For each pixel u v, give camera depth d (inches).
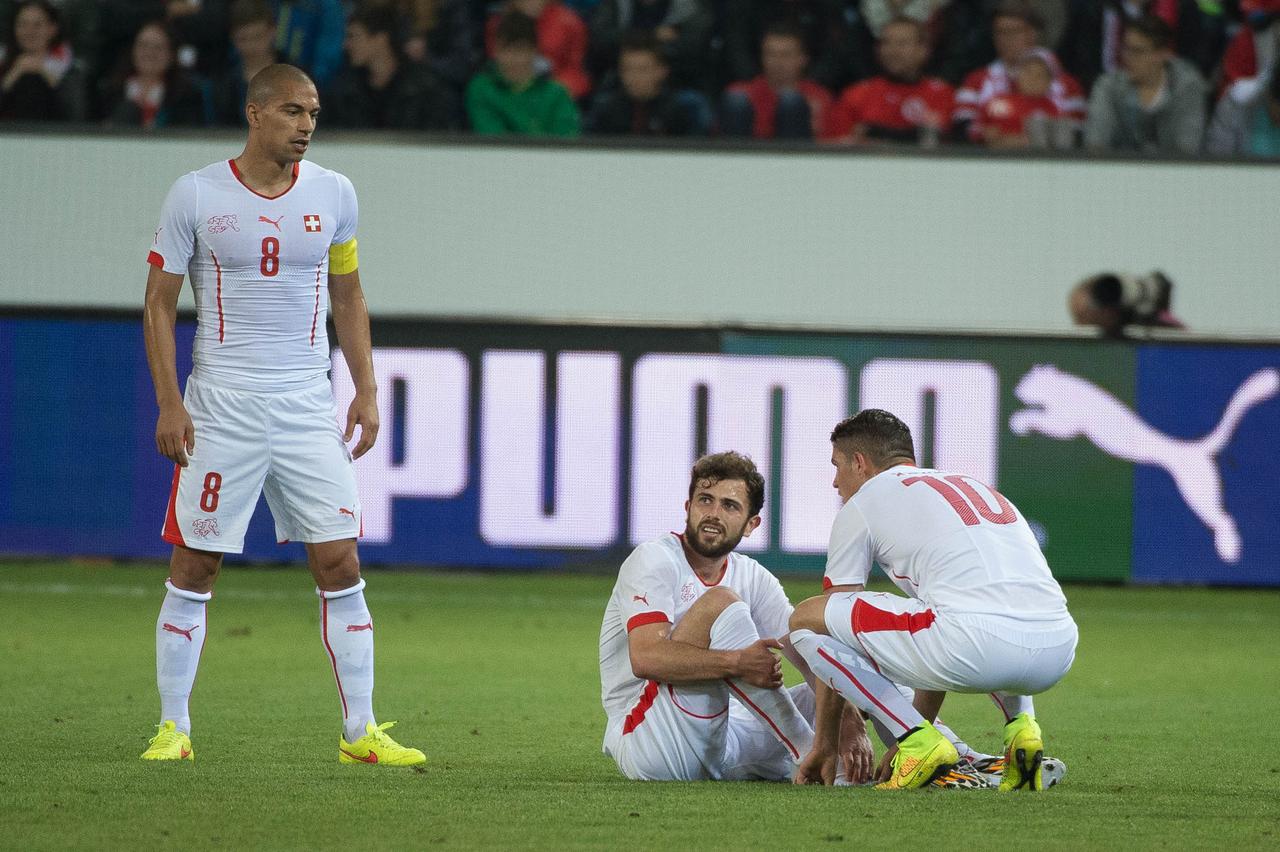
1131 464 1617.9
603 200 1652.3
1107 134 1760.6
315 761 730.8
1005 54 1800.0
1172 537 1616.6
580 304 1656.0
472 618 1365.7
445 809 605.9
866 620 655.8
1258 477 1615.4
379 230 1646.2
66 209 1632.6
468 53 1856.5
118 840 544.4
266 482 739.4
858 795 641.6
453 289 1648.6
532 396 1611.7
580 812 600.7
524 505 1609.3
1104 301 1647.4
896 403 1619.1
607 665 711.1
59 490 1608.0
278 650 1154.7
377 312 1640.0
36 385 1609.3
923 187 1652.3
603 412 1614.2
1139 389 1615.4
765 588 711.1
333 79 1755.7
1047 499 1617.9
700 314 1658.5
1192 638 1330.0
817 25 1862.7
